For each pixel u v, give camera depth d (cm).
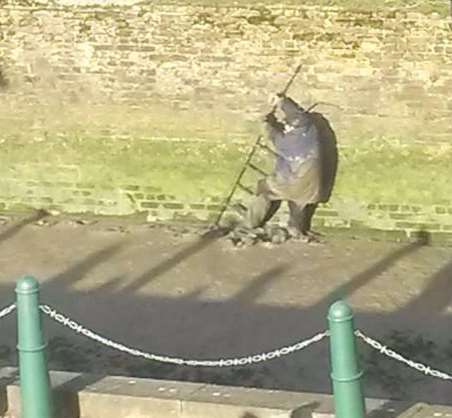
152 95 2964
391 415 1605
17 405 1692
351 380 1548
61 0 2930
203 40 2902
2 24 2967
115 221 3042
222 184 2984
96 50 2953
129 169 3020
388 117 2875
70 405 1678
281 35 2867
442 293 2650
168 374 2361
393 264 2792
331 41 2848
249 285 2705
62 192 3062
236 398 1644
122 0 2905
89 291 2688
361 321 2536
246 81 2914
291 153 2861
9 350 2419
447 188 2884
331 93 2884
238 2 2862
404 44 2820
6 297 2658
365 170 2914
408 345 2444
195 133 2975
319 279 2725
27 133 3039
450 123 2853
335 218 2952
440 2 2772
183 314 2586
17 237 2964
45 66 2984
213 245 2900
